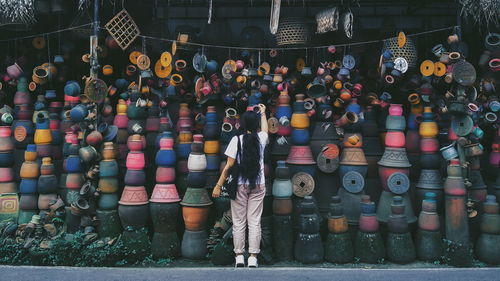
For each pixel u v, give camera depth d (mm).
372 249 4410
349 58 5035
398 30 5891
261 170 4141
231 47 5262
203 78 4996
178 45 5320
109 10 5336
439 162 4703
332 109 5105
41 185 4750
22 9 4723
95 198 4512
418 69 5613
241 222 4164
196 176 4516
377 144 5047
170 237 4527
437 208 4676
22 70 5340
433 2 5848
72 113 4430
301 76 5203
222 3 6047
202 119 4992
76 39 5574
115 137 4719
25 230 4461
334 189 4875
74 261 4250
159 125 5031
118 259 4320
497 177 4863
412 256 4402
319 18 5082
